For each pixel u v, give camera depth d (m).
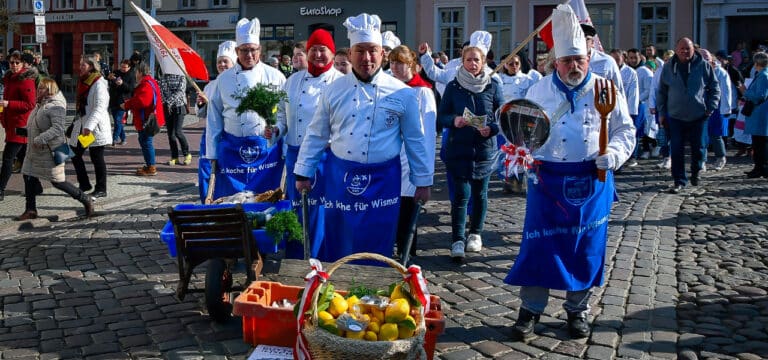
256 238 6.14
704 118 11.50
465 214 7.69
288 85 7.34
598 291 6.52
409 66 7.14
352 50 5.64
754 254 7.68
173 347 5.38
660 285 6.69
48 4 42.75
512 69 10.39
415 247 7.72
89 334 5.67
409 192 7.41
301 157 5.84
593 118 5.29
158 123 13.61
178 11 38.94
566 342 5.43
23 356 5.25
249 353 5.26
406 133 5.77
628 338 5.47
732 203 10.41
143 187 12.37
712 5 29.20
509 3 31.95
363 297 4.38
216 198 7.98
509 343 5.43
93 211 10.19
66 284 6.97
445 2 32.81
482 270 7.33
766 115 12.51
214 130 7.95
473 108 7.56
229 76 7.89
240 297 5.04
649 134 15.39
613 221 9.31
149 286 6.88
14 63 11.07
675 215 9.66
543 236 5.33
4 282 7.04
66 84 42.12
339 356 4.04
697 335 5.50
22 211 10.21
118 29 41.12
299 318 4.25
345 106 5.68
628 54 15.67
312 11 35.62
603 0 30.69
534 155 5.34
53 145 9.66
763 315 5.90
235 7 37.78
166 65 9.70
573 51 5.23
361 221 5.73
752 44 29.23
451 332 5.66
